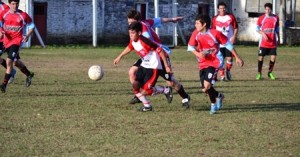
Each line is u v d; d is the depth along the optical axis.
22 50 67.94
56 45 80.94
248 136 21.31
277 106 28.70
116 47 79.38
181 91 27.19
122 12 87.81
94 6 76.88
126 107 27.41
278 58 63.00
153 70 26.14
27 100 29.06
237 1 97.81
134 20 26.47
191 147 19.52
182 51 72.19
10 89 33.28
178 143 20.03
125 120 24.03
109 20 86.94
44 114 25.11
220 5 41.72
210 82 25.61
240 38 97.44
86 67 49.25
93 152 18.62
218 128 22.69
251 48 82.31
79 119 24.09
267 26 42.88
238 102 29.91
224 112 26.56
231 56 40.81
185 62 56.84
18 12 31.86
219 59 25.86
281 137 21.27
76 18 84.38
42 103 28.17
